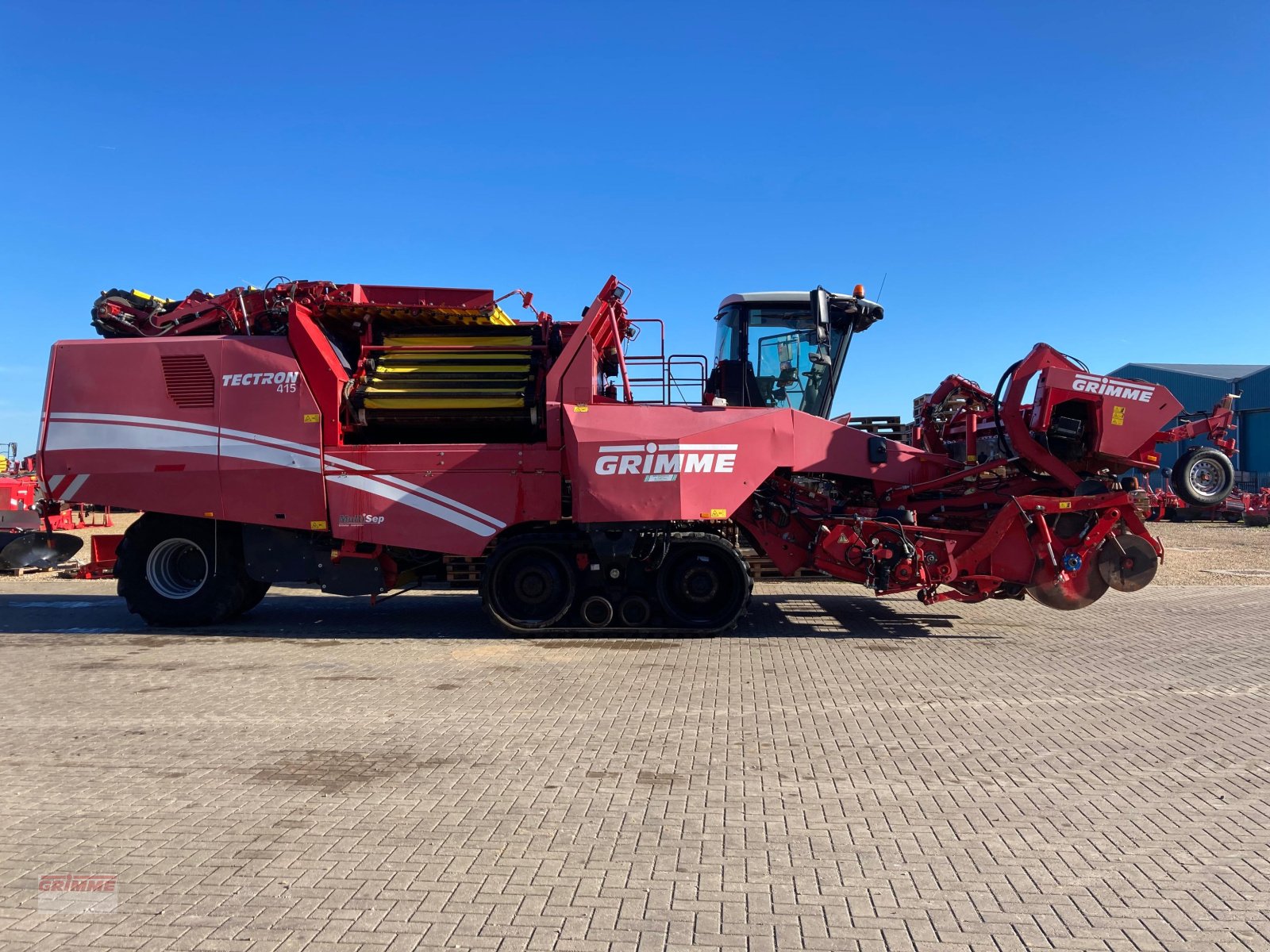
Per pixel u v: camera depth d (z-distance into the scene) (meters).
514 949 3.00
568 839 3.93
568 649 8.38
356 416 9.09
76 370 9.30
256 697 6.53
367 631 9.47
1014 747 5.28
